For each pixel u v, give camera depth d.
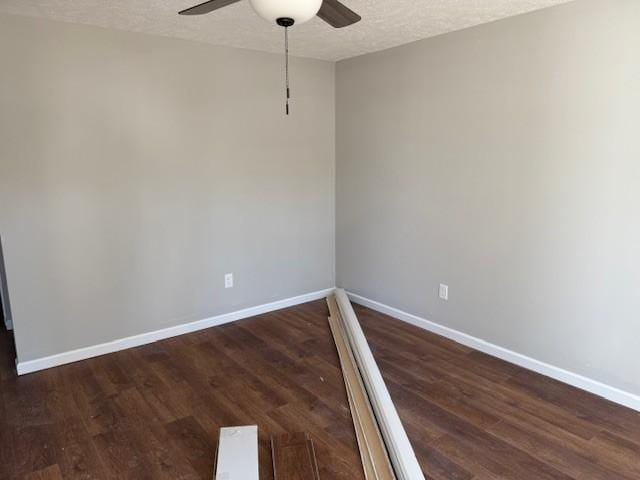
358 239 4.32
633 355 2.58
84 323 3.27
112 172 3.24
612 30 2.46
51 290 3.11
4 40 2.76
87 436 2.40
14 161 2.88
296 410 2.64
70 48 2.97
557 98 2.73
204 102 3.57
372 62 3.89
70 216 3.12
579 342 2.81
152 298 3.55
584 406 2.65
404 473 2.01
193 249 3.70
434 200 3.56
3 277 3.67
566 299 2.84
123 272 3.38
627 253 2.54
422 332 3.74
